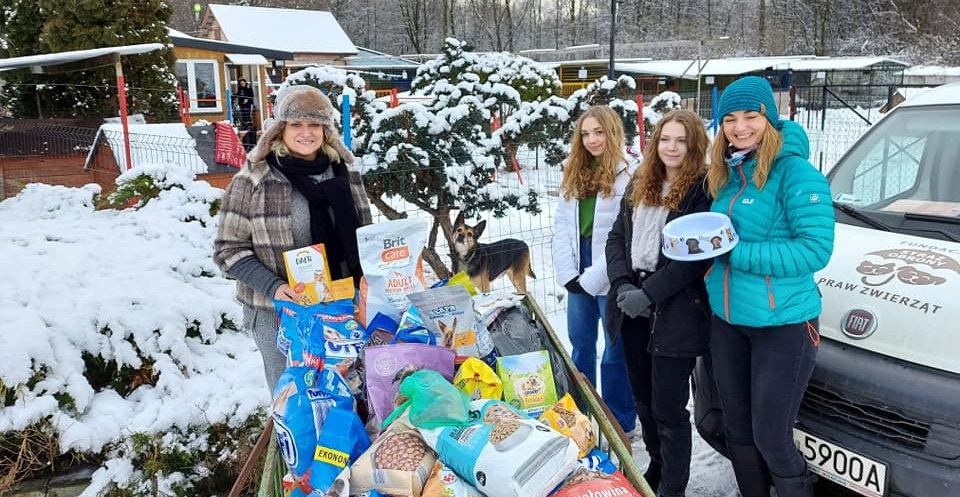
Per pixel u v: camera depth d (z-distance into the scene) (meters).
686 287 2.67
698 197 2.68
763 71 20.78
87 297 3.66
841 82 22.33
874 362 2.48
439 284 2.82
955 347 2.34
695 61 21.20
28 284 3.74
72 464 3.24
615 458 2.39
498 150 5.75
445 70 8.25
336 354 2.30
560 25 59.16
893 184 3.40
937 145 3.36
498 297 3.12
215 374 3.57
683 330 2.69
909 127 3.54
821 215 2.28
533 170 7.73
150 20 14.01
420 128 5.32
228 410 3.30
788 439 2.48
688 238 2.32
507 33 57.78
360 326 2.41
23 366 3.12
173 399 3.36
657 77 24.97
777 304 2.35
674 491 2.92
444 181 5.28
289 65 28.97
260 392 3.40
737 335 2.54
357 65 30.66
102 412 3.26
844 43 42.78
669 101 7.69
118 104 13.52
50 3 13.16
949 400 2.25
